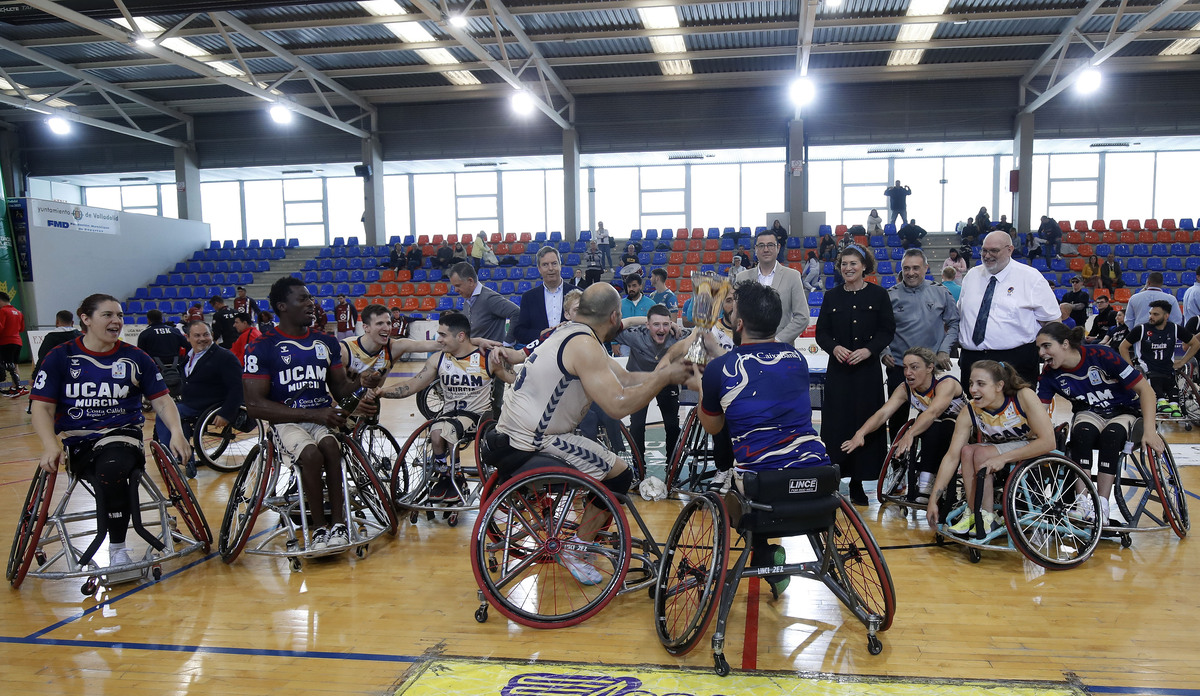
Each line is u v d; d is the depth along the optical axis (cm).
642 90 1720
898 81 1659
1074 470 331
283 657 251
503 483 280
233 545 339
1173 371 672
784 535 246
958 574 320
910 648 249
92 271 1667
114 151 1945
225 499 477
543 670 237
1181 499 357
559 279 498
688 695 220
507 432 289
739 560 246
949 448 362
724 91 1720
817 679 228
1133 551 347
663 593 259
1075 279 1056
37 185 2033
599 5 1188
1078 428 366
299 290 359
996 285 409
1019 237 1608
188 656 253
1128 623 268
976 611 280
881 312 411
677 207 2020
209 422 537
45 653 256
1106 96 1606
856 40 1402
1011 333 403
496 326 512
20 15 1107
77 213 1630
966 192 1917
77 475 331
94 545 315
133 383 340
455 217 2106
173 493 359
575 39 1334
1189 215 1873
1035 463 324
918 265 440
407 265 1736
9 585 325
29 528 320
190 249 1938
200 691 228
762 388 253
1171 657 241
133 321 1658
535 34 1343
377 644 260
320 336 373
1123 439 356
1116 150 1800
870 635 245
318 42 1365
